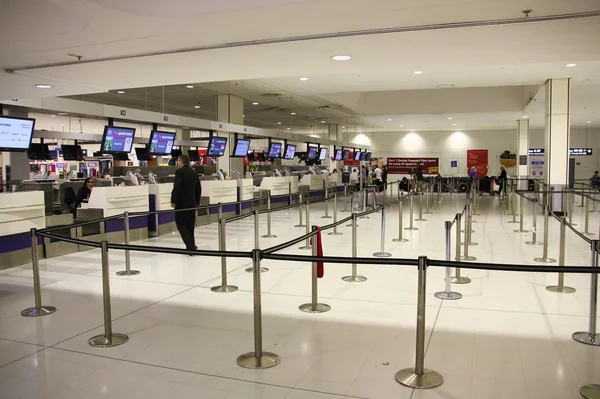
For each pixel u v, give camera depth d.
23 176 10.98
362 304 5.30
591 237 9.96
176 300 5.53
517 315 4.91
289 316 4.91
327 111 22.36
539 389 3.30
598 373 3.55
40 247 7.88
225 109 17.27
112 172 12.90
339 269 7.03
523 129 24.47
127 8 4.24
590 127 32.78
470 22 4.84
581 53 6.32
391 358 3.84
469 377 3.50
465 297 5.55
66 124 23.73
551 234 10.38
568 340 4.22
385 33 5.20
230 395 3.25
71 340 4.30
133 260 7.79
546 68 12.66
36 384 3.44
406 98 21.16
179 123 12.40
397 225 11.91
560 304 5.27
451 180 26.41
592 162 32.97
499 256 7.93
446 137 33.97
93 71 6.89
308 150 22.22
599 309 5.07
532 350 4.00
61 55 5.92
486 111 20.41
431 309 5.11
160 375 3.58
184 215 7.99
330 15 4.55
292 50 5.95
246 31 5.06
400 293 5.73
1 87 7.73
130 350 4.06
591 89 16.17
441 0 4.17
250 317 4.91
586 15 4.61
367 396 3.22
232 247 8.90
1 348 4.13
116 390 3.34
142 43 5.43
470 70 12.88
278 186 16.45
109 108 10.09
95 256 8.15
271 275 6.67
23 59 6.11
